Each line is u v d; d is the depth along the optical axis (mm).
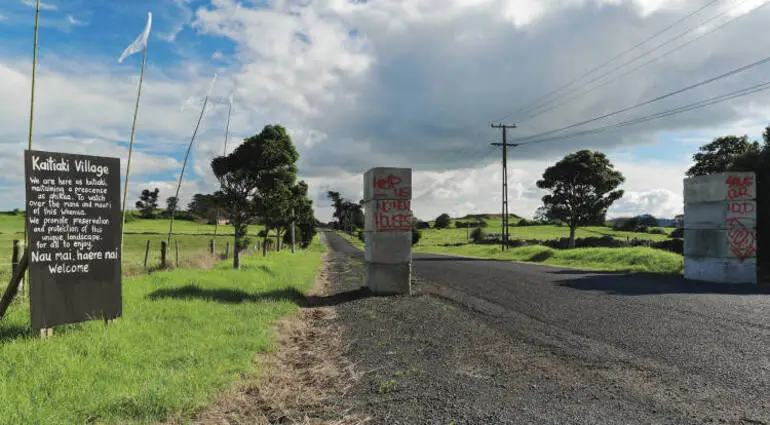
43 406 4402
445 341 7938
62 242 7234
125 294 10078
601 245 37844
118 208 7953
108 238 7805
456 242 75438
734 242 16156
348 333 8820
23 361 5539
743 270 16156
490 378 5898
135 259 26453
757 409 4750
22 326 7238
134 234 71750
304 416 4695
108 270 7805
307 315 10914
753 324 8844
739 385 5488
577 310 10727
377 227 14258
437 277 19391
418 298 13227
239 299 11539
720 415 4609
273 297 12398
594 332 8430
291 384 5750
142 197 158500
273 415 4738
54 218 7172
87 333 7027
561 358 6781
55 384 4961
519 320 9656
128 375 5391
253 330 8242
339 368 6473
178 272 14547
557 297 12867
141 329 7438
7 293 7273
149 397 4762
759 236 19344
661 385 5535
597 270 22594
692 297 12484
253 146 18406
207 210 19453
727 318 9461
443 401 5086
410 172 14531
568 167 51500
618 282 16562
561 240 44250
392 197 14383
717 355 6781
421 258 37844
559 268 24141
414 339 8133
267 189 19078
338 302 13008
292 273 19500
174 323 8164
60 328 7363
